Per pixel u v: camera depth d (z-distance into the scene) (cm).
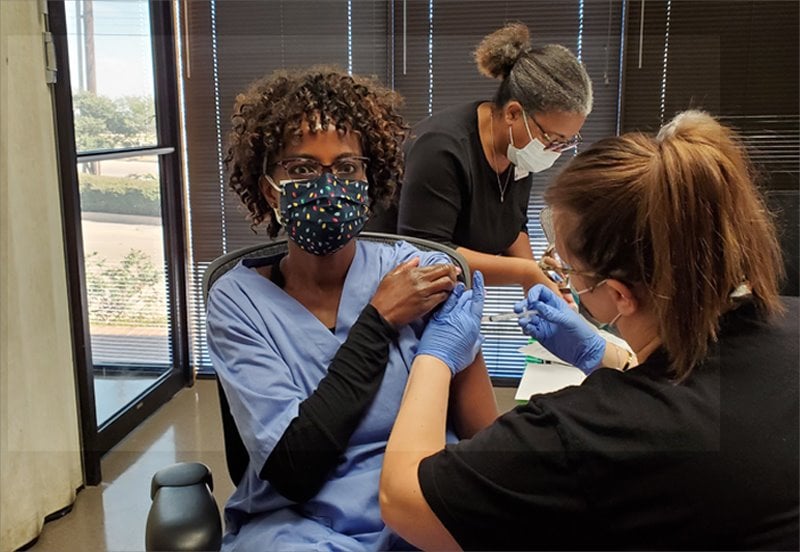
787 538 70
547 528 75
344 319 106
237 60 306
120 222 287
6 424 195
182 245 313
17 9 194
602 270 79
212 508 100
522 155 164
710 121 80
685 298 74
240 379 100
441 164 162
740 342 75
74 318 232
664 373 76
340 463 100
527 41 167
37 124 205
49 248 212
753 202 76
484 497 75
